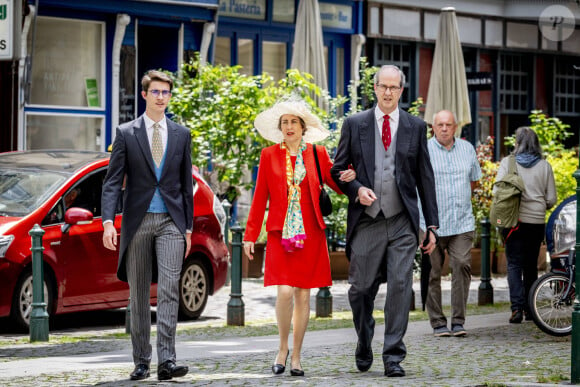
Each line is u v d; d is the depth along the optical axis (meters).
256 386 9.18
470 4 33.62
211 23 25.53
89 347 12.52
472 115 34.62
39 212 13.73
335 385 9.14
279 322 10.04
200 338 13.48
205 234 15.76
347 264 21.73
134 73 24.61
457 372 10.09
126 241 9.69
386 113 9.95
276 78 28.67
